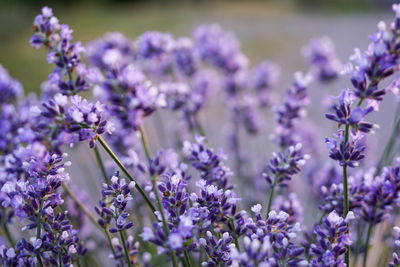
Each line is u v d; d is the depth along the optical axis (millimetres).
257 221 344
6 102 511
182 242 318
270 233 339
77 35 2234
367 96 331
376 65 324
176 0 3613
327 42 632
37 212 348
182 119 562
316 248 336
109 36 596
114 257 365
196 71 614
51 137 320
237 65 617
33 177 355
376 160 580
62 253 359
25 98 542
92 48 592
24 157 368
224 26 2350
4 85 506
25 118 447
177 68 609
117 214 353
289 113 455
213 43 610
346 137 337
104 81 305
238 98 664
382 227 452
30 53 1854
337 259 335
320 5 3082
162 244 318
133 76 306
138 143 508
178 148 601
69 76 370
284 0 3395
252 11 2996
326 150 681
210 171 377
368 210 381
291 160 378
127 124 309
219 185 380
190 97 532
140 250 445
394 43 322
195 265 435
